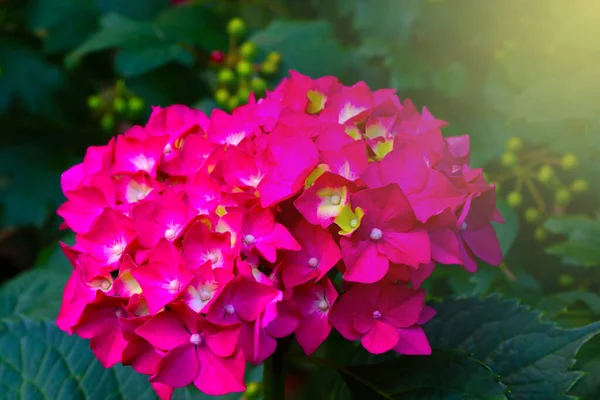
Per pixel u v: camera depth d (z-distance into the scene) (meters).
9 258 1.17
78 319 0.55
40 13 0.95
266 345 0.54
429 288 0.74
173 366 0.54
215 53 0.80
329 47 0.83
